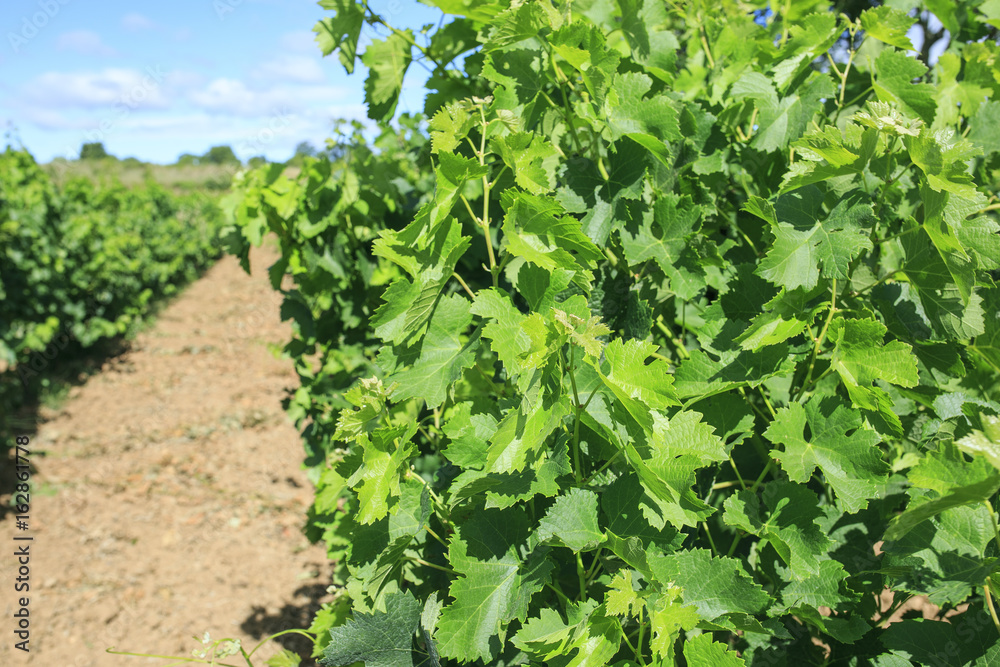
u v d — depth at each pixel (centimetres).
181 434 717
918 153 114
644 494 115
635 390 108
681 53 218
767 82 149
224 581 458
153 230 1473
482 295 118
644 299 152
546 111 149
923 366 150
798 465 120
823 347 139
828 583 124
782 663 137
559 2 146
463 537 120
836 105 174
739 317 141
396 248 128
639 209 144
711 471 142
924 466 106
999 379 145
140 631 405
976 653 117
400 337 131
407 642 128
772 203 132
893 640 122
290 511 554
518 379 119
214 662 170
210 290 1622
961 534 116
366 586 135
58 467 632
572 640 106
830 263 125
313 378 315
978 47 168
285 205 283
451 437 128
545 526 110
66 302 913
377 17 183
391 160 359
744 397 138
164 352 1049
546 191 123
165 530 523
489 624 116
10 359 730
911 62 146
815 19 151
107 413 780
